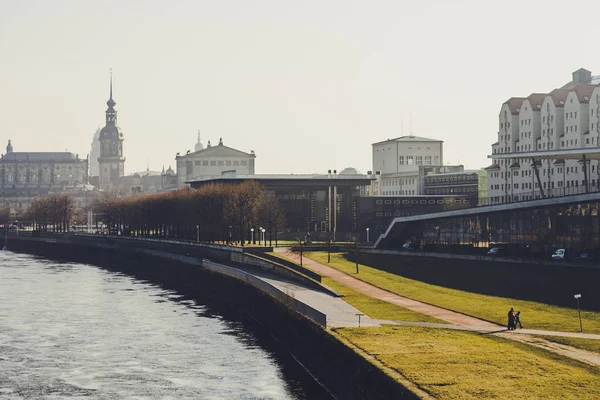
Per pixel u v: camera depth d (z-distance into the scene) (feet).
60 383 445.37
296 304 529.86
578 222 637.30
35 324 622.54
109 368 478.18
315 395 416.26
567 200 643.86
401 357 371.15
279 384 438.81
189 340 561.43
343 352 399.44
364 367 366.43
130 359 501.15
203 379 451.53
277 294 604.49
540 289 560.20
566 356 366.02
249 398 412.57
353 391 375.45
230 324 628.69
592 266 580.30
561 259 613.93
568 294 534.78
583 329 431.02
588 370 341.62
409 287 616.80
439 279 654.12
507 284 590.96
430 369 348.18
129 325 620.49
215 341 557.74
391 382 332.80
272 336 577.84
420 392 314.35
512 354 372.79
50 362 493.77
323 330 442.91
